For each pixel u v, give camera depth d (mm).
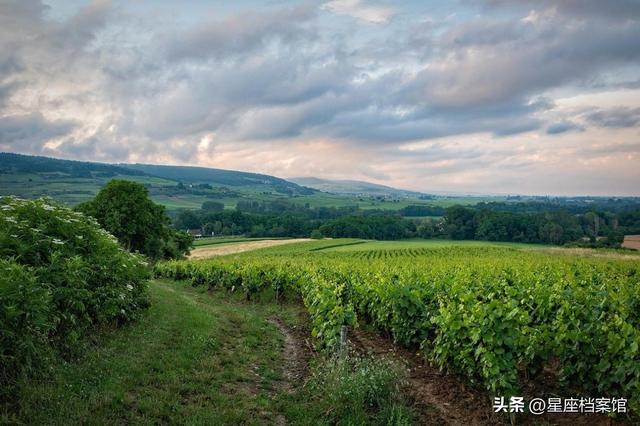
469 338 10086
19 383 7383
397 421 7980
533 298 15008
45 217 11500
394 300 13766
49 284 9367
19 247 9641
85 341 10297
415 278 20422
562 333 9500
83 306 9875
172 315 15172
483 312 9422
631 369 8047
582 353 9266
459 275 20422
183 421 7617
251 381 10305
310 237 116250
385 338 15805
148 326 13000
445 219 117250
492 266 33531
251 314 19922
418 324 13234
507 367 8883
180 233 64000
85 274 10398
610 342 8656
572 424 8445
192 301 20984
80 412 7152
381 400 8789
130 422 7328
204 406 8398
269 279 26562
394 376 9422
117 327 12195
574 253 65938
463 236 112125
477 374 9930
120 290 12320
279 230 115812
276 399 9312
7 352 7441
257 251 79312
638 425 8164
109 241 13109
